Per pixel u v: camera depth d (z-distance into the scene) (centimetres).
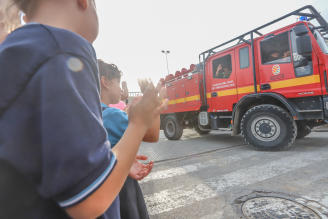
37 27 38
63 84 33
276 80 399
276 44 405
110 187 37
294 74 372
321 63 338
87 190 33
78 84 36
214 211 184
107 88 109
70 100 33
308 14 402
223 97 510
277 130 389
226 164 333
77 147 31
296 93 367
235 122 468
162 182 269
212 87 541
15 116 32
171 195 226
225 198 208
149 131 89
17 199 33
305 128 492
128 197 93
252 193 214
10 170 32
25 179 33
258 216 169
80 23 46
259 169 292
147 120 47
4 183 32
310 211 169
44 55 34
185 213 185
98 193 34
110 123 88
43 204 36
